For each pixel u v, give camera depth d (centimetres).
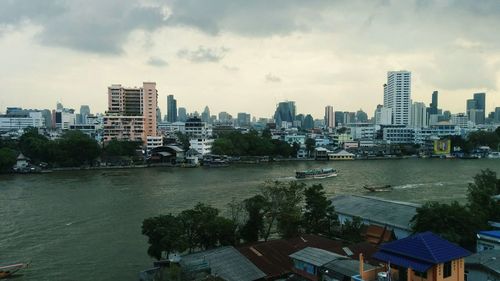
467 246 5656
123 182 13338
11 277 5466
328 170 15012
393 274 3434
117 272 5584
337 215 7188
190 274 4409
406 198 10469
